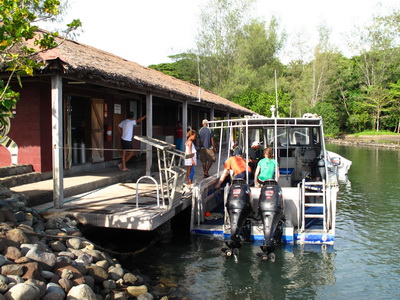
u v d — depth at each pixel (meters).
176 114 21.14
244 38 45.00
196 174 13.31
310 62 62.06
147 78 11.45
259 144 10.82
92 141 12.26
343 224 10.73
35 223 6.39
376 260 7.88
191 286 6.54
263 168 9.11
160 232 8.88
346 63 66.06
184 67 47.88
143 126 16.84
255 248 8.38
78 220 7.29
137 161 14.99
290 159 10.90
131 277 5.94
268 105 39.53
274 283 6.71
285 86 48.59
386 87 60.88
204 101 16.20
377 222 10.95
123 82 9.21
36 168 9.90
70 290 4.57
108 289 5.34
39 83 9.79
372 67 60.22
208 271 7.18
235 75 41.53
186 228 9.88
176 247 8.42
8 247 4.73
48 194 8.24
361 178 19.27
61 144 7.58
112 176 10.87
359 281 6.88
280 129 10.91
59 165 7.57
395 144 42.16
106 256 6.40
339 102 65.12
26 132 9.90
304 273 7.16
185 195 9.54
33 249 4.88
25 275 4.39
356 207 12.85
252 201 9.02
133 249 8.22
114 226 7.18
